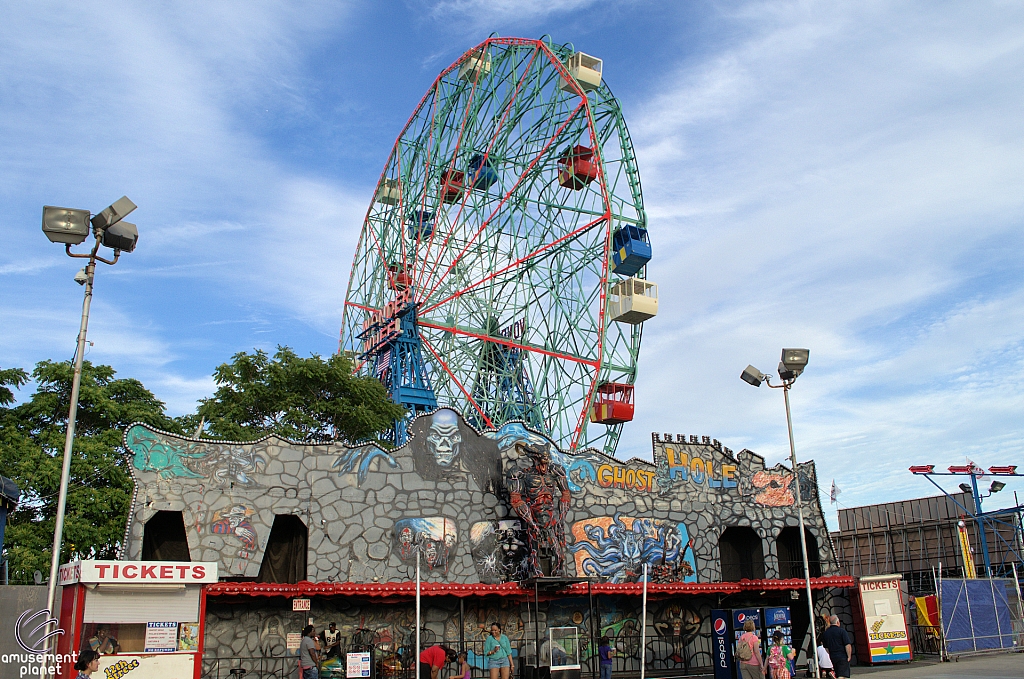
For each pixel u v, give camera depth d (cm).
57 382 4916
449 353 7794
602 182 6769
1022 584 5469
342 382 6094
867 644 3606
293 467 3216
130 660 2181
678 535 3766
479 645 3272
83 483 4647
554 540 3362
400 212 8619
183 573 2288
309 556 3136
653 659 3566
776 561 3928
